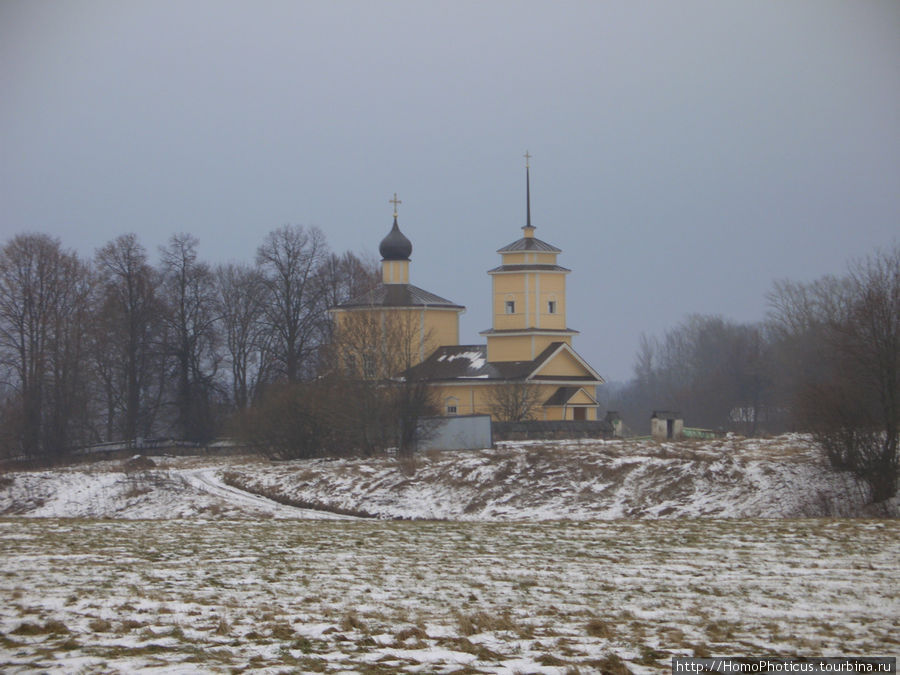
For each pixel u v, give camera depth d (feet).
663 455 202.80
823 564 104.17
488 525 149.28
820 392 182.29
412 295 347.97
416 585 91.30
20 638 68.18
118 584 91.45
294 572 99.50
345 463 231.30
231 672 59.16
